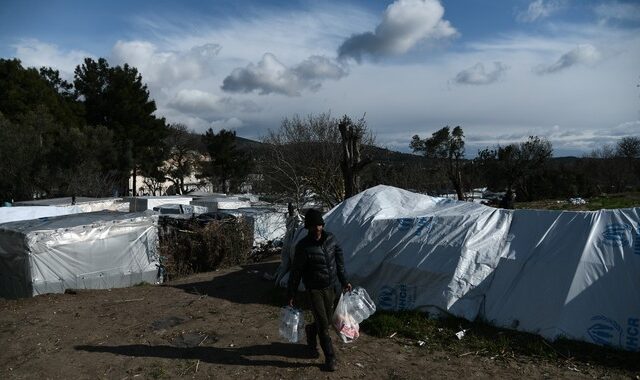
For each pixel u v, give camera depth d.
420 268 6.89
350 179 13.62
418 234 7.35
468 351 5.43
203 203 27.70
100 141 35.97
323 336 4.97
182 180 56.53
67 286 10.41
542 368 4.92
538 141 40.75
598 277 5.64
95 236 10.90
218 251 12.69
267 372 4.97
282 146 23.52
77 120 41.62
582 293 5.62
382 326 6.19
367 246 7.69
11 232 10.20
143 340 6.04
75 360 5.43
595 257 5.80
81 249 10.66
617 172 50.59
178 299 8.25
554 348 5.29
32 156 31.64
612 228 6.03
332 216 8.57
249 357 5.37
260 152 25.95
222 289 9.04
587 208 21.84
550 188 39.53
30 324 6.79
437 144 50.72
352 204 8.59
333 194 18.20
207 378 4.88
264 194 21.66
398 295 7.06
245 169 53.91
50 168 32.38
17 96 37.44
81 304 8.00
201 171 61.06
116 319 7.00
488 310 6.25
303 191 18.81
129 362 5.33
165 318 7.01
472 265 6.64
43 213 19.00
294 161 21.75
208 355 5.47
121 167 39.31
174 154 57.50
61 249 10.38
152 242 11.97
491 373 4.85
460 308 6.35
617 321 5.32
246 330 6.33
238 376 4.90
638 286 5.42
